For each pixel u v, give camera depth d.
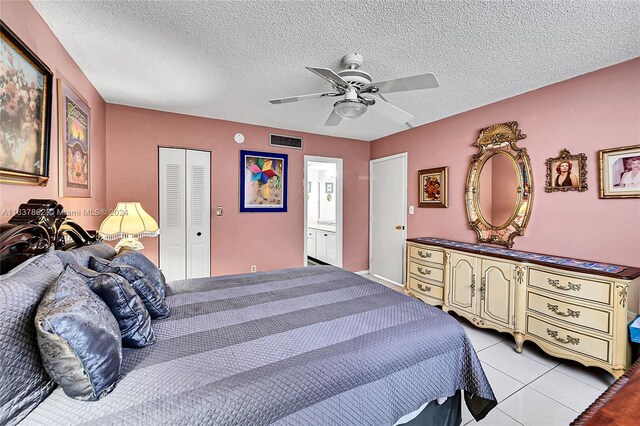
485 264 2.65
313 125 3.91
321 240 5.55
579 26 1.71
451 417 1.55
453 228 3.45
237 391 0.95
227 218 3.74
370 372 1.18
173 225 3.43
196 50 2.01
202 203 3.58
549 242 2.56
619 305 1.86
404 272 4.19
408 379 1.26
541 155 2.60
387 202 4.48
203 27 1.75
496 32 1.78
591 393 1.89
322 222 6.38
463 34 1.80
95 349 0.88
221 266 3.72
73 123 2.07
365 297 1.84
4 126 1.24
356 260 4.83
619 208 2.16
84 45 1.93
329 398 1.07
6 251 1.20
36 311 0.93
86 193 2.37
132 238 2.70
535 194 2.66
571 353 2.08
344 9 1.58
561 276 2.14
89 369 0.87
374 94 2.13
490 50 1.99
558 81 2.47
